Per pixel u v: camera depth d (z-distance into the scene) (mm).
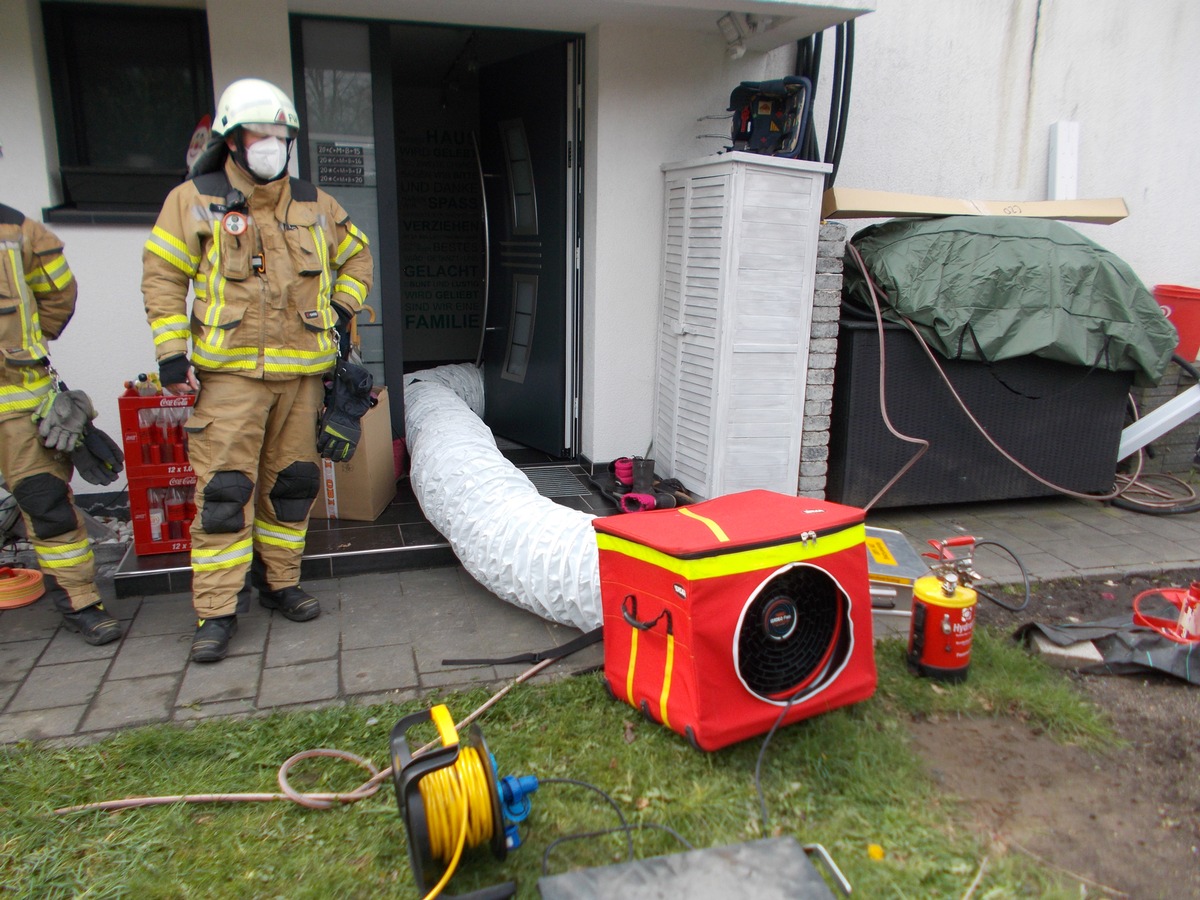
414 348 7496
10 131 3938
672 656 2408
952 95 5148
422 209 7262
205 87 4309
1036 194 5547
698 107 4629
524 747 2541
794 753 2520
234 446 2959
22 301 2918
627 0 3785
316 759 2500
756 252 4078
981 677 3004
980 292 4305
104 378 4246
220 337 2875
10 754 2486
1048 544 4383
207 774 2424
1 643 3131
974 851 2203
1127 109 5531
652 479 4484
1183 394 5043
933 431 4609
